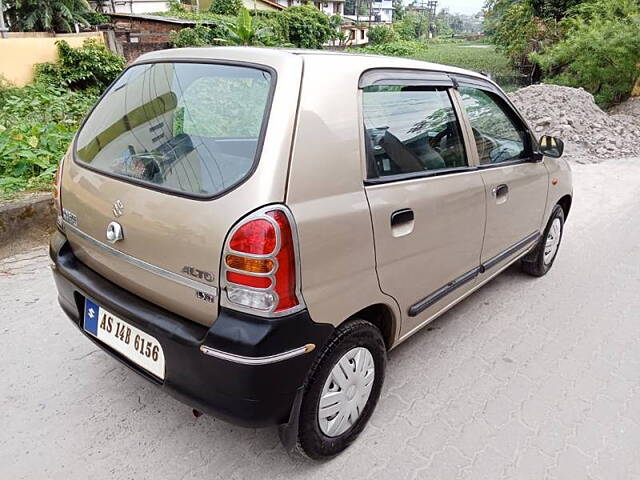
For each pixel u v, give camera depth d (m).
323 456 2.14
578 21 15.88
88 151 2.32
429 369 2.89
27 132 5.54
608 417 2.56
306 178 1.76
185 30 20.47
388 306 2.25
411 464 2.20
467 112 2.79
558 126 10.34
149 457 2.17
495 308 3.65
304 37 29.91
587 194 6.85
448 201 2.49
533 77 20.61
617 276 4.26
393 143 2.22
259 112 1.80
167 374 1.87
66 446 2.21
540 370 2.93
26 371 2.68
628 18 14.66
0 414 2.37
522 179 3.28
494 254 3.16
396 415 2.50
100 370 2.71
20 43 14.25
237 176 1.72
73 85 15.39
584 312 3.63
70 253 2.38
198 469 2.12
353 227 1.92
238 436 2.31
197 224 1.73
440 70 2.66
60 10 22.59
